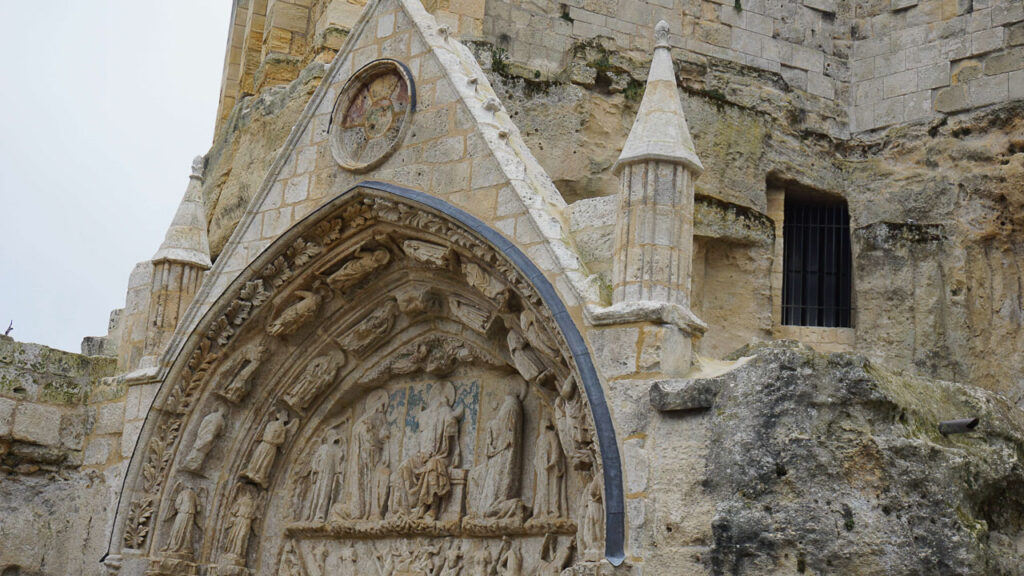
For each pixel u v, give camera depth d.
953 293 19.64
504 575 15.97
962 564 11.98
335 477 18.17
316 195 17.67
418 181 16.64
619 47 20.67
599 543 13.80
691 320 13.98
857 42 21.80
